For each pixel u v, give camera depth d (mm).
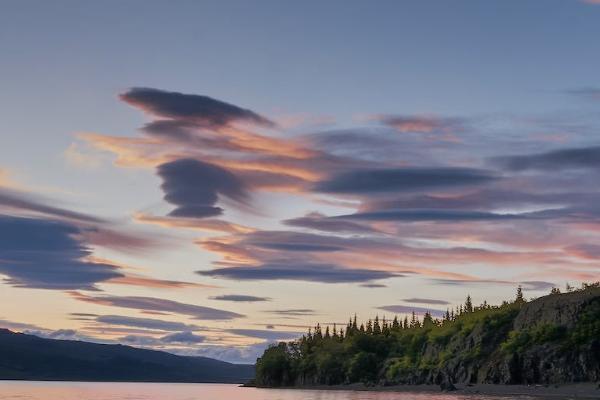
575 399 178500
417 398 199375
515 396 199875
